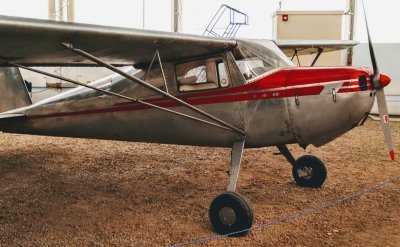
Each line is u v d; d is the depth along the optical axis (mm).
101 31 2844
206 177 5008
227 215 3146
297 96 3486
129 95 4164
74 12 11773
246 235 3131
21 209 3793
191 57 3832
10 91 5578
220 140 3781
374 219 3439
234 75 3629
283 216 3535
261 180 4793
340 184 4578
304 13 10766
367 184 4566
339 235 3105
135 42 3217
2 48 2885
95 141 7695
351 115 3469
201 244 2979
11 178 4961
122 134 4355
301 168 4488
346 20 12227
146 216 3588
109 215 3619
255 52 3732
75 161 5941
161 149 6914
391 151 3639
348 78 3443
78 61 3814
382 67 11258
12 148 6965
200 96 3779
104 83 4414
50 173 5215
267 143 3652
